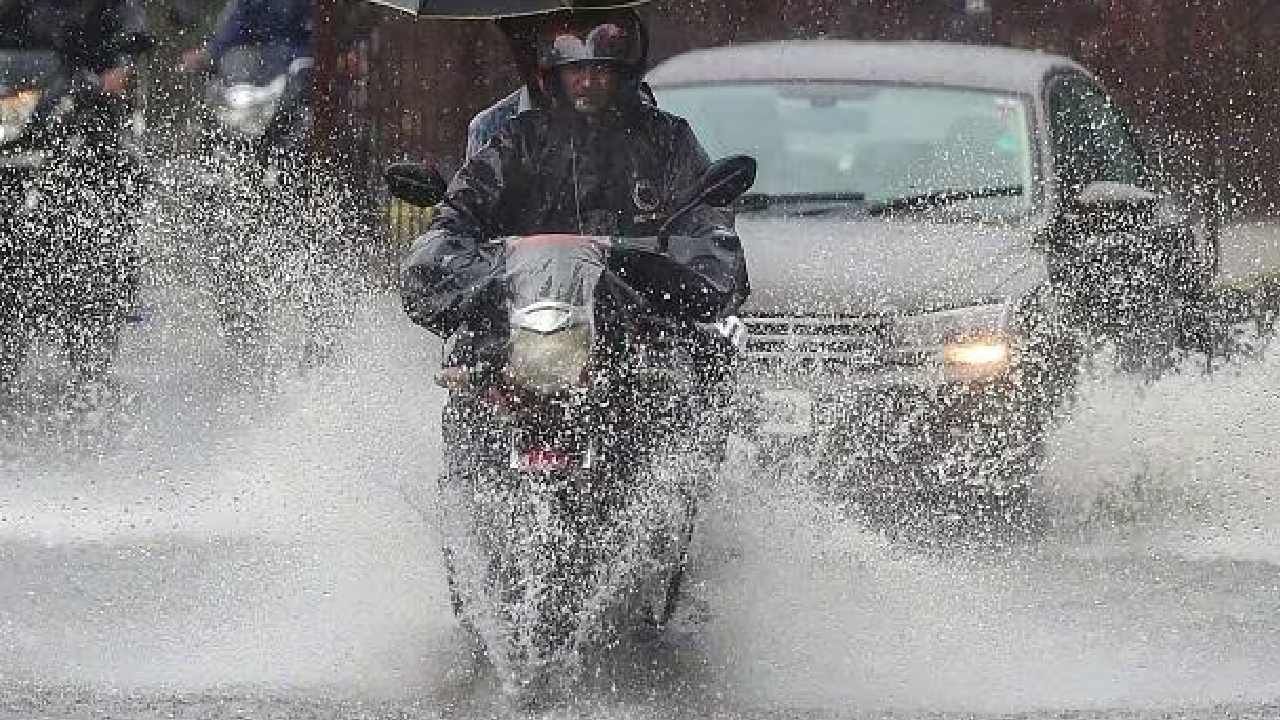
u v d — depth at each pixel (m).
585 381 20.03
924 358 28.67
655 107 22.69
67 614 23.86
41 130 37.25
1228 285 37.59
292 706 20.33
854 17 55.69
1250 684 21.28
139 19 39.19
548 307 20.14
